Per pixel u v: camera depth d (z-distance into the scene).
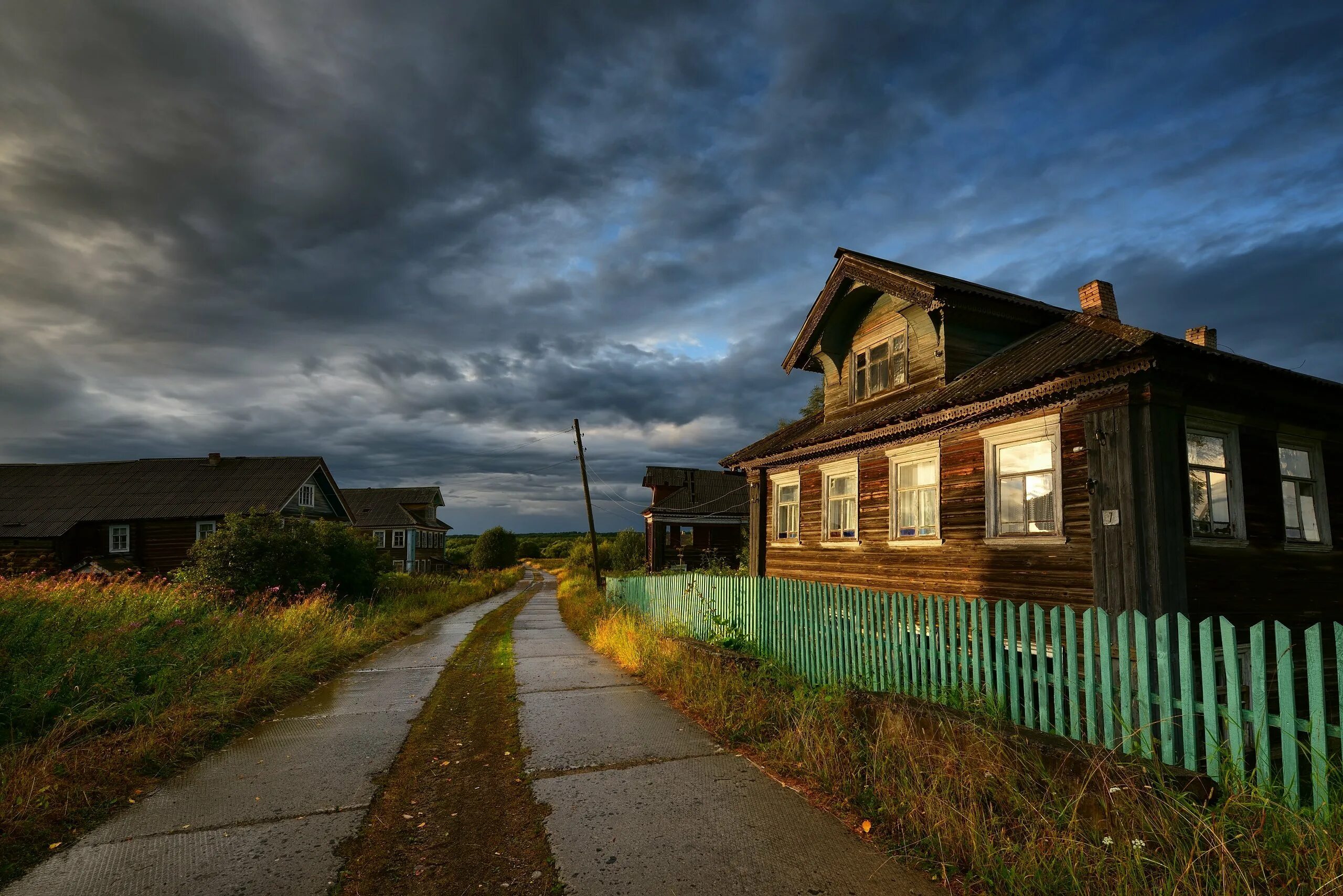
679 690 7.57
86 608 9.80
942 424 9.96
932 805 3.74
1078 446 7.96
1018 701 5.21
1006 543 8.88
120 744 5.50
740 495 35.50
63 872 3.43
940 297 10.08
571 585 34.66
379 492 58.09
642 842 3.77
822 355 13.88
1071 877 3.01
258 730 6.49
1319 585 9.24
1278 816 3.14
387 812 4.33
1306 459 9.69
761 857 3.56
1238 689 3.60
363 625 14.95
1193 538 7.49
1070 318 9.84
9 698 5.84
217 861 3.57
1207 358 7.19
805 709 5.73
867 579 11.84
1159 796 3.37
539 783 4.80
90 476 31.00
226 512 27.61
